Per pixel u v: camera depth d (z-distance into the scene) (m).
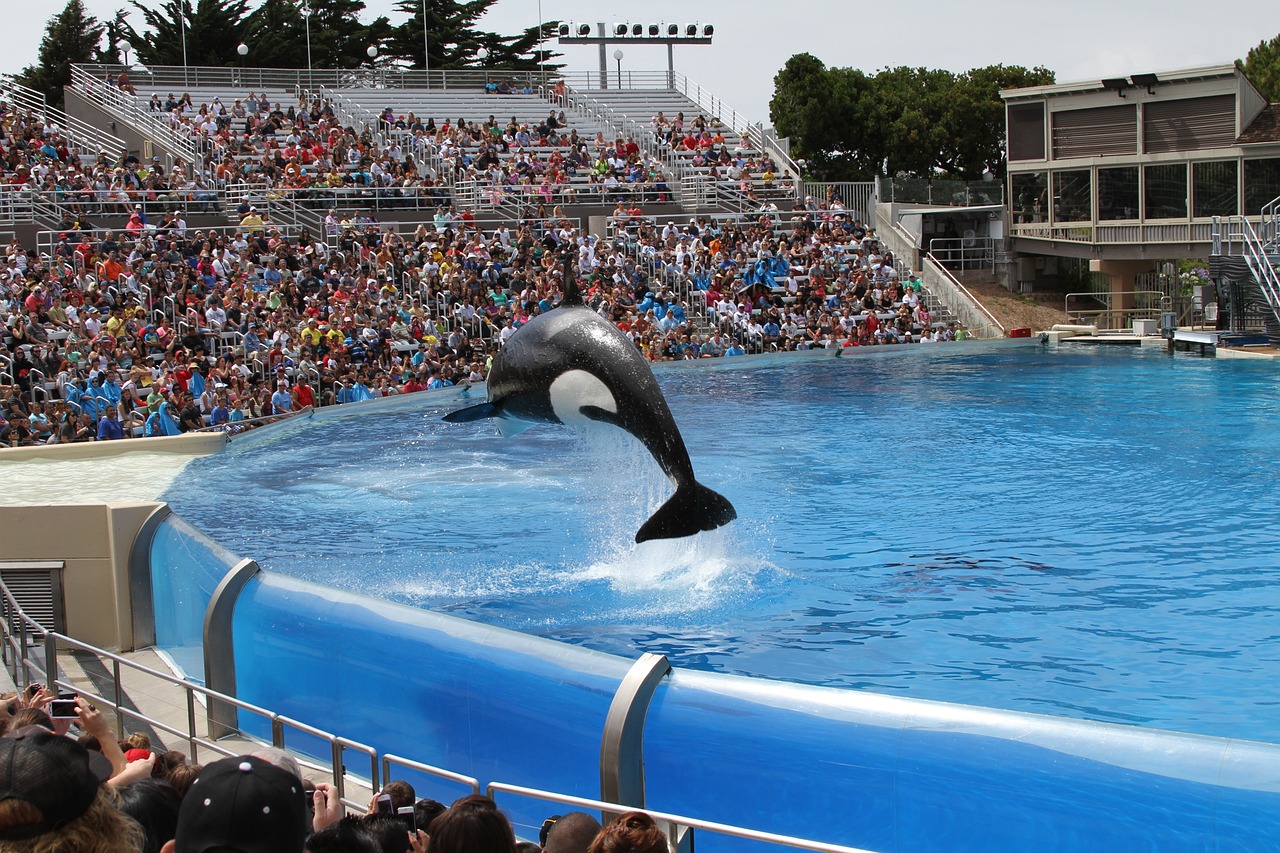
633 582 9.61
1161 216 36.91
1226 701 6.91
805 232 33.66
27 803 2.64
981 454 15.16
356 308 23.86
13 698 4.60
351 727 6.43
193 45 60.62
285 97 39.53
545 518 12.03
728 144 41.28
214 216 29.11
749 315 29.44
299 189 29.94
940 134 53.06
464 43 64.19
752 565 10.00
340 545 11.02
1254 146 34.62
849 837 4.75
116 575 9.56
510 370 9.15
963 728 4.59
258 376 20.30
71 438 16.94
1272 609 8.59
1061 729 4.46
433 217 32.22
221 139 33.38
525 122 41.31
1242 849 4.04
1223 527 11.05
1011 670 7.48
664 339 27.02
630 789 5.11
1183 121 36.16
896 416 18.69
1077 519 11.50
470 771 5.84
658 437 8.46
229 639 7.23
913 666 7.59
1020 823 4.44
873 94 53.84
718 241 31.70
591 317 8.94
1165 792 4.20
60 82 62.94
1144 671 7.42
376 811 3.75
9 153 29.53
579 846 3.30
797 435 16.98
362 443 17.02
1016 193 40.41
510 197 33.38
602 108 41.66
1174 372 24.17
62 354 19.50
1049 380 23.17
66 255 23.64
